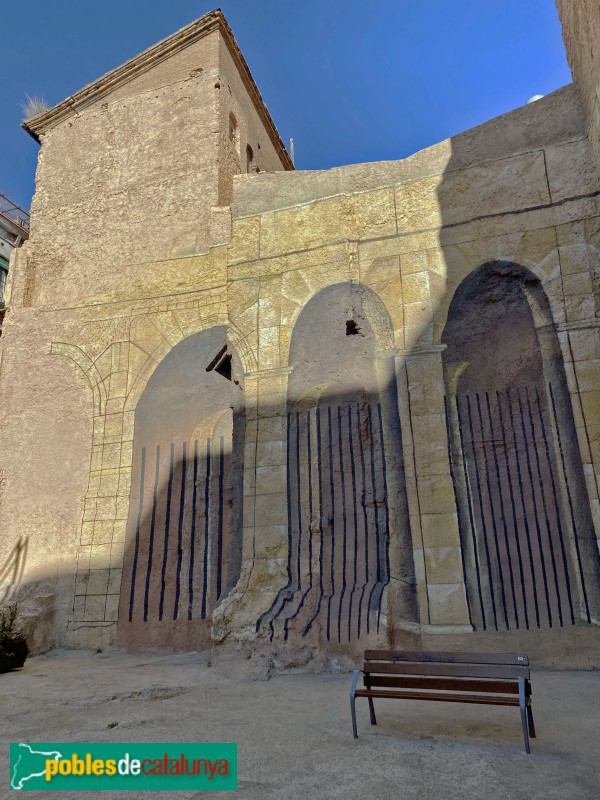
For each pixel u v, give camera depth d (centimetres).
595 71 692
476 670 346
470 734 358
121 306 1003
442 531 666
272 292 859
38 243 1128
